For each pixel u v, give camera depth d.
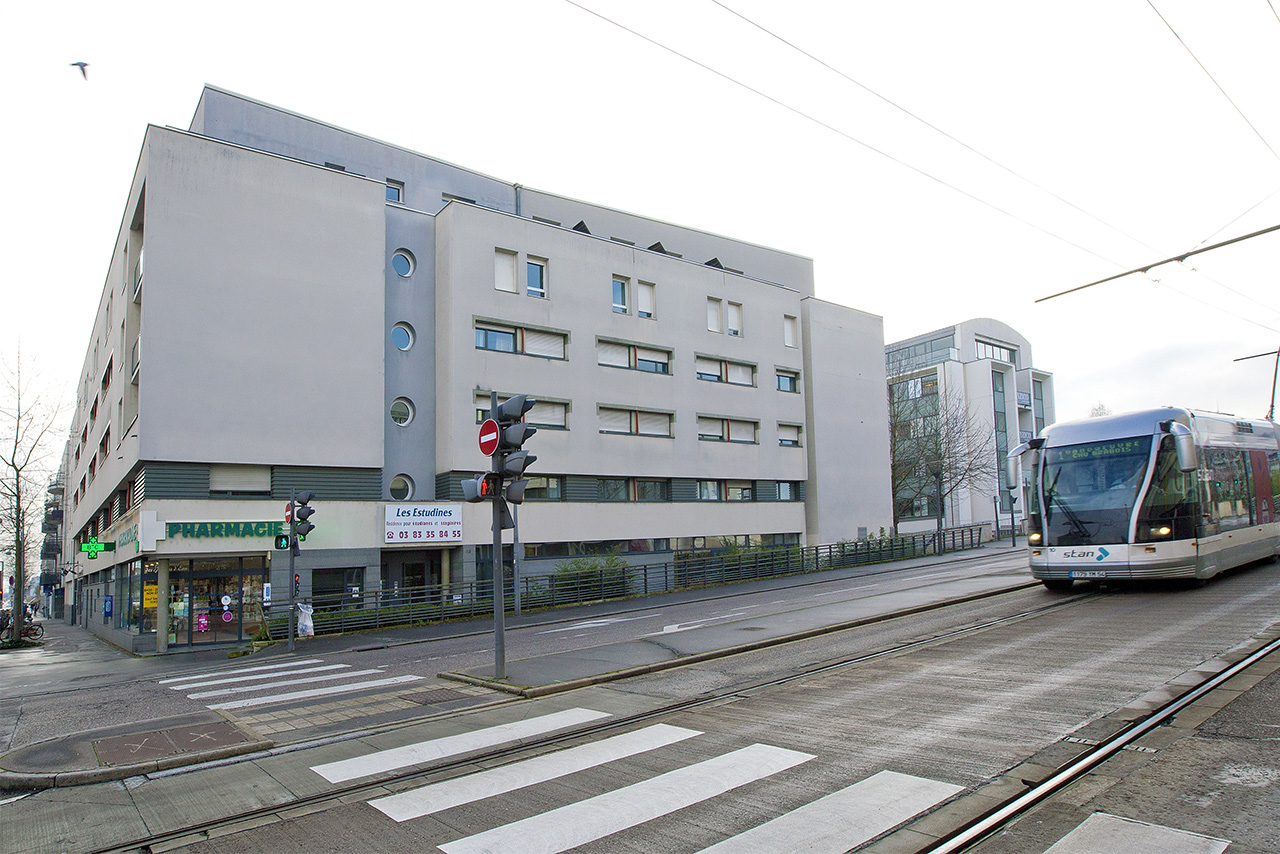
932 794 5.52
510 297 28.41
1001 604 15.27
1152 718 6.89
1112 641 10.50
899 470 46.78
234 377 22.56
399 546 24.33
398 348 26.88
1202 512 14.68
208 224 22.62
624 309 32.44
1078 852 4.50
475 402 27.06
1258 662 8.63
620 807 5.66
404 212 27.56
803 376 39.31
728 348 35.72
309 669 15.26
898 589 20.89
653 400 32.38
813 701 8.59
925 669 9.77
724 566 31.94
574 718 8.51
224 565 21.89
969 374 59.97
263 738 8.34
